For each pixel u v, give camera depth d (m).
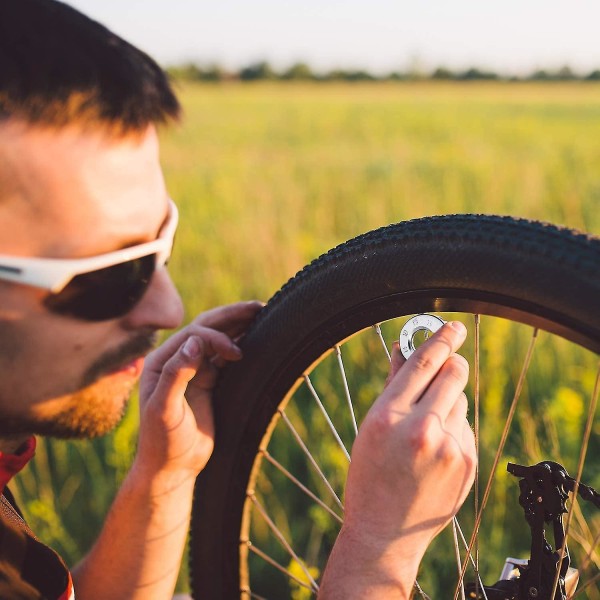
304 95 61.66
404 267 1.17
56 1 0.96
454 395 1.13
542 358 3.47
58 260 0.95
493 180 8.88
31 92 0.89
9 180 0.91
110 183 0.96
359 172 11.45
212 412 1.49
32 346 1.00
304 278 1.34
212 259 5.48
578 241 1.03
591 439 2.96
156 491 1.44
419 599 1.60
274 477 2.97
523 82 88.38
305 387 3.49
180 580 2.47
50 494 2.94
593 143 18.08
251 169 11.88
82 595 1.53
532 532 1.21
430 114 35.88
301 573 2.42
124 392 1.13
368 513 1.12
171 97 1.02
